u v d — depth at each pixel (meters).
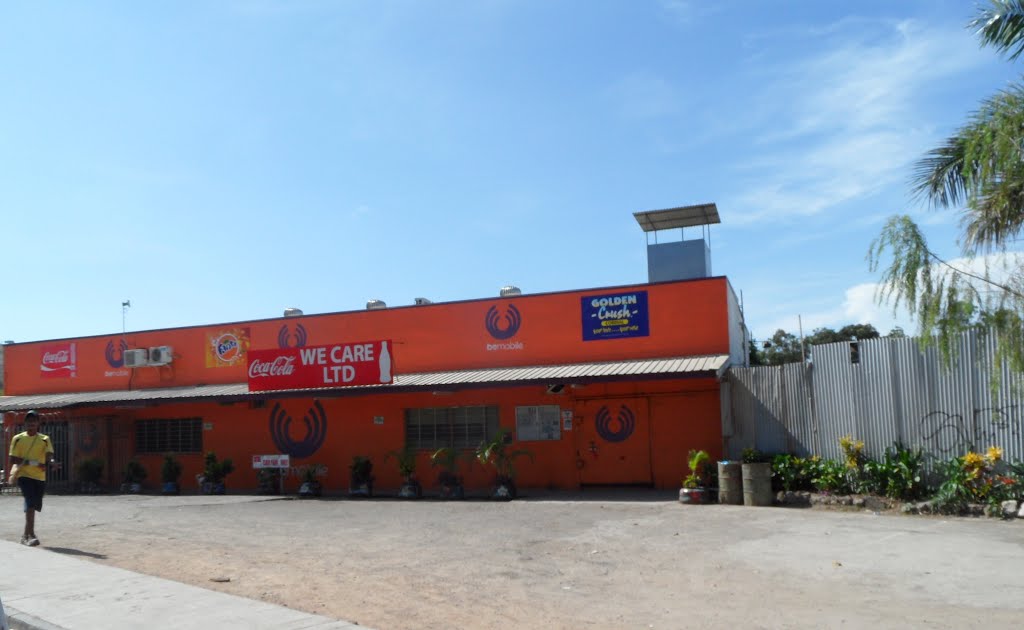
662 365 18.36
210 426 25.03
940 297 7.13
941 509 13.92
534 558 10.87
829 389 16.59
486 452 18.88
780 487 16.28
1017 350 6.86
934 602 8.11
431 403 21.92
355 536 13.14
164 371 26.62
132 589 8.84
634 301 20.20
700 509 15.66
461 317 22.14
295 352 21.70
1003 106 7.23
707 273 25.77
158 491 24.72
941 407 14.98
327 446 23.17
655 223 26.41
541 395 20.69
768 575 9.53
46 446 12.54
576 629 7.30
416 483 20.06
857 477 15.47
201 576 9.79
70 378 28.56
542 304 21.22
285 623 7.36
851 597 8.39
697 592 8.74
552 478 20.28
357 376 20.86
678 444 19.19
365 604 8.30
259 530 14.01
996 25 9.25
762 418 17.55
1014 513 13.16
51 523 15.17
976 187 7.37
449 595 8.71
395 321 22.97
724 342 19.22
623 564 10.37
